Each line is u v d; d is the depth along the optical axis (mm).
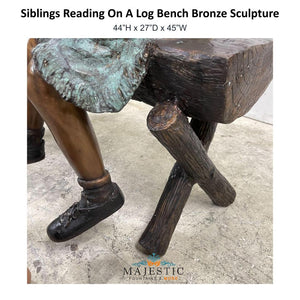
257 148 1522
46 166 1399
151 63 798
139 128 1689
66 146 867
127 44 794
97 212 971
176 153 863
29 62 789
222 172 1355
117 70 787
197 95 770
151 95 871
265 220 1129
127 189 1271
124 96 787
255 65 829
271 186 1282
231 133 1644
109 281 925
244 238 1064
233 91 757
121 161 1429
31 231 1087
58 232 989
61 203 1204
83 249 1029
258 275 942
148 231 979
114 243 1051
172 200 966
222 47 761
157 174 1355
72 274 949
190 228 1101
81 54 775
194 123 1038
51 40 793
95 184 934
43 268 966
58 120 822
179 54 747
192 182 988
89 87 767
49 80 750
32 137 1340
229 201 1169
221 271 958
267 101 1717
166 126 780
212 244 1045
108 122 1737
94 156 903
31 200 1213
